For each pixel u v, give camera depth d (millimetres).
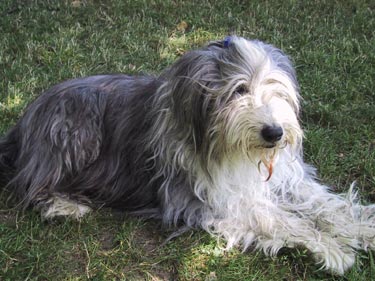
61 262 1588
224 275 1544
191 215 1651
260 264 1571
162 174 1653
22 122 1811
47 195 1736
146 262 1585
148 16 2705
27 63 2371
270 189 1685
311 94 2178
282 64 1570
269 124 1455
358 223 1644
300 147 1652
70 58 2385
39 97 1813
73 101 1742
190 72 1519
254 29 2615
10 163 1846
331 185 1836
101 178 1747
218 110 1500
